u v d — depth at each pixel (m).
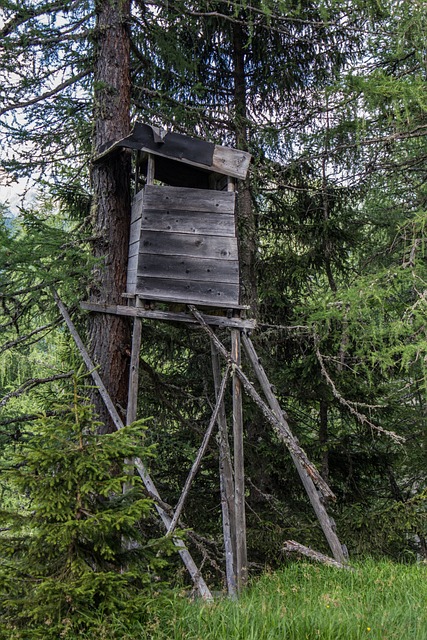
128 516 4.08
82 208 9.62
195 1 8.97
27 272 6.73
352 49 10.22
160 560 4.35
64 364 10.14
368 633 4.14
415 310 7.45
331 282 10.41
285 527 9.60
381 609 4.80
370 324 8.17
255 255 10.30
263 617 4.29
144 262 7.41
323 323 9.22
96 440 4.36
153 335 9.62
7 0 7.07
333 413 11.25
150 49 9.42
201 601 4.96
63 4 7.45
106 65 8.21
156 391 8.95
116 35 8.25
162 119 9.50
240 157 7.68
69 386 8.86
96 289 7.90
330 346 9.84
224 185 8.24
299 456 7.38
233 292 7.51
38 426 4.28
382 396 10.14
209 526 9.66
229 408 10.08
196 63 9.55
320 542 9.10
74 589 3.89
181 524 7.90
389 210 10.61
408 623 4.43
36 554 4.19
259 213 10.41
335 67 10.13
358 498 10.61
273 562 9.11
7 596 4.11
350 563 7.11
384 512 9.34
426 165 10.62
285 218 10.52
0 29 7.41
